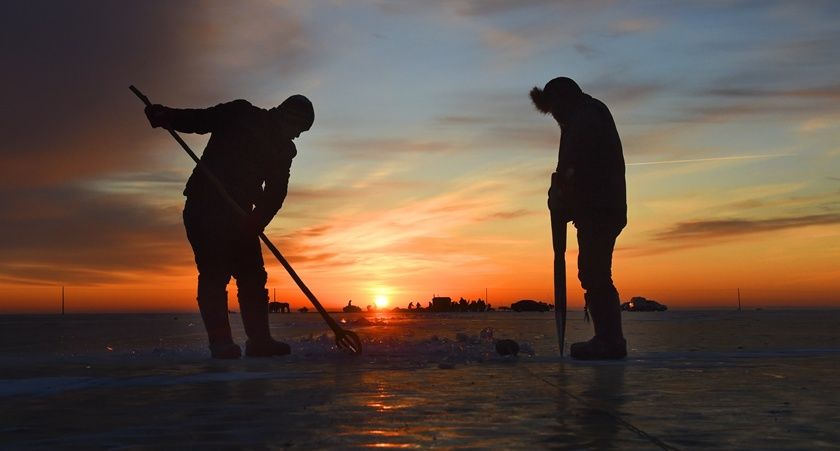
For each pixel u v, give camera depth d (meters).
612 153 5.22
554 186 5.31
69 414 2.62
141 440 2.15
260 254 5.51
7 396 3.13
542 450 1.98
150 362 4.84
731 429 2.26
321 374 3.92
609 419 2.44
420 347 5.90
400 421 2.41
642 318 22.94
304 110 5.52
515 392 3.12
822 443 2.07
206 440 2.14
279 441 2.12
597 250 5.11
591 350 4.96
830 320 20.39
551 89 5.43
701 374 3.86
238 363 4.71
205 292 5.29
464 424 2.35
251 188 5.42
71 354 5.90
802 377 3.71
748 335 9.82
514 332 10.80
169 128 5.44
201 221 5.30
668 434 2.19
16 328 15.55
